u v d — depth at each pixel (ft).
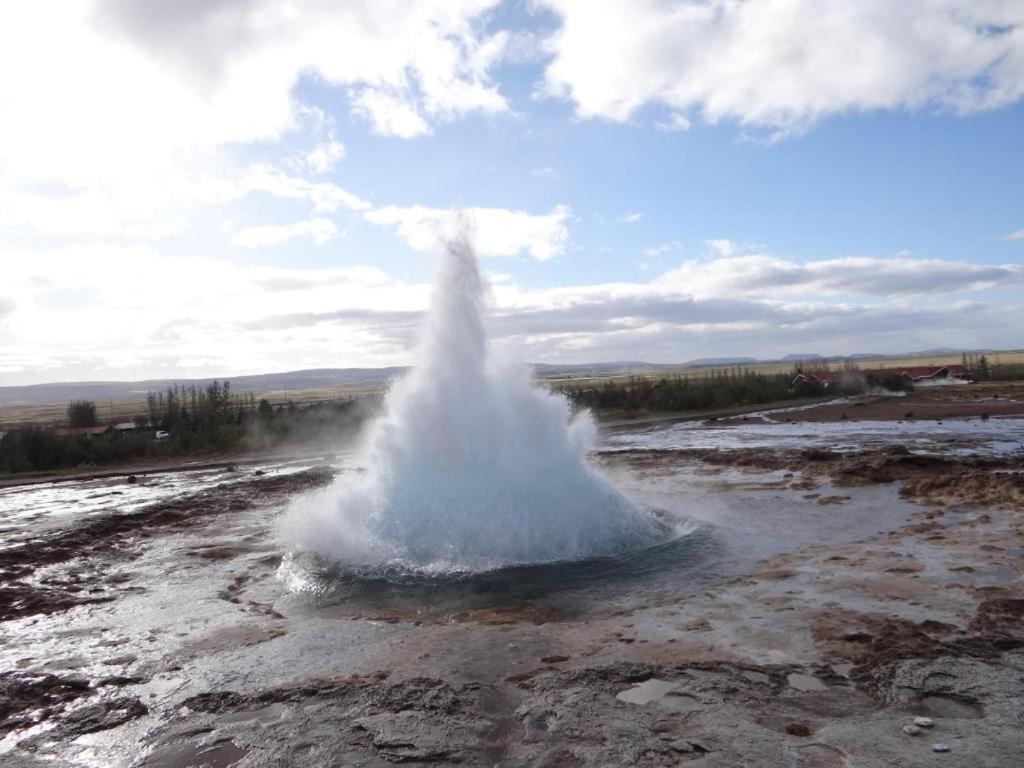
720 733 15.79
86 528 47.50
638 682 18.93
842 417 133.59
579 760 14.98
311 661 22.24
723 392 193.67
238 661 22.56
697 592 27.86
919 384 258.57
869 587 26.32
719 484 56.95
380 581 31.73
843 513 42.78
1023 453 68.03
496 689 19.13
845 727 15.83
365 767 15.25
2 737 17.89
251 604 29.55
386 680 20.12
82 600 31.04
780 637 21.76
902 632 21.30
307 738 16.74
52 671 22.44
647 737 15.78
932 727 15.62
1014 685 17.46
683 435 111.14
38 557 39.81
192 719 18.34
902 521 39.42
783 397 212.23
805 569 29.84
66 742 17.47
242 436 127.54
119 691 20.57
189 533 46.39
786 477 58.80
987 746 14.65
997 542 31.99
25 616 28.84
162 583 33.65
